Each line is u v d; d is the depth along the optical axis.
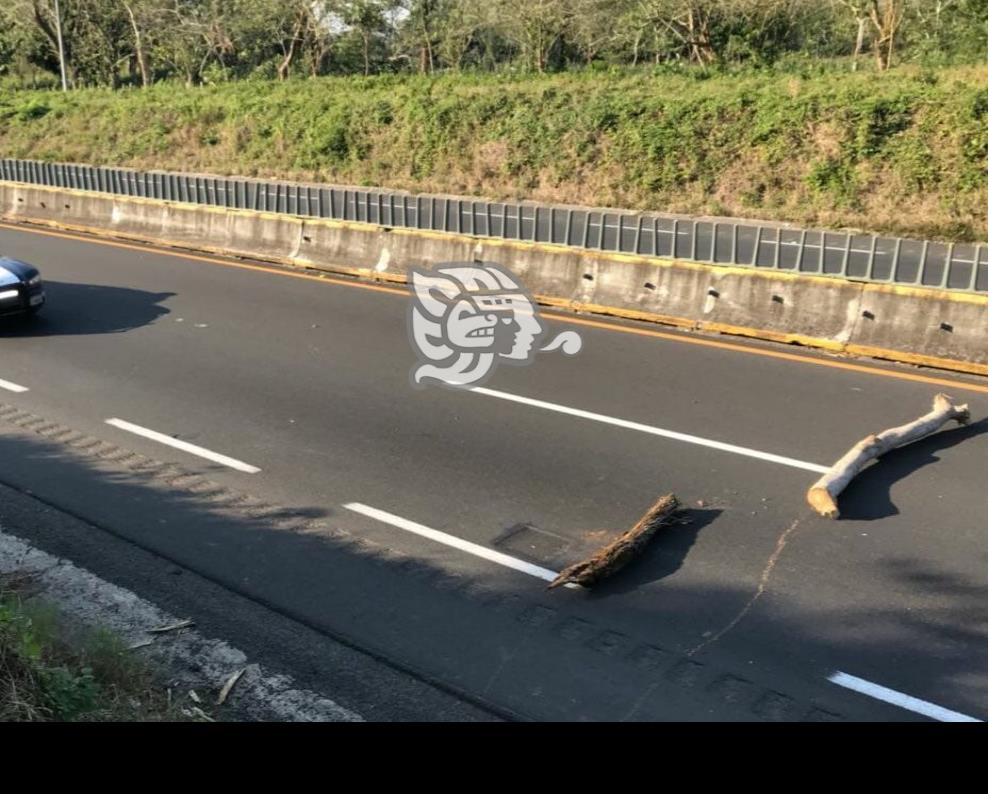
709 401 9.71
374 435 8.90
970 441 8.48
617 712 4.95
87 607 5.95
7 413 9.67
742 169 17.12
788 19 25.75
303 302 14.52
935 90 16.08
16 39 44.59
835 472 7.34
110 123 28.92
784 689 5.11
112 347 12.09
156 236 20.47
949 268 10.84
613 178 18.25
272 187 18.48
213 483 7.88
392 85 26.36
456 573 6.40
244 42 38.56
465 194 19.39
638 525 6.69
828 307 11.62
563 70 29.39
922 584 6.10
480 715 4.94
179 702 4.94
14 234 21.70
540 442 8.66
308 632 5.74
